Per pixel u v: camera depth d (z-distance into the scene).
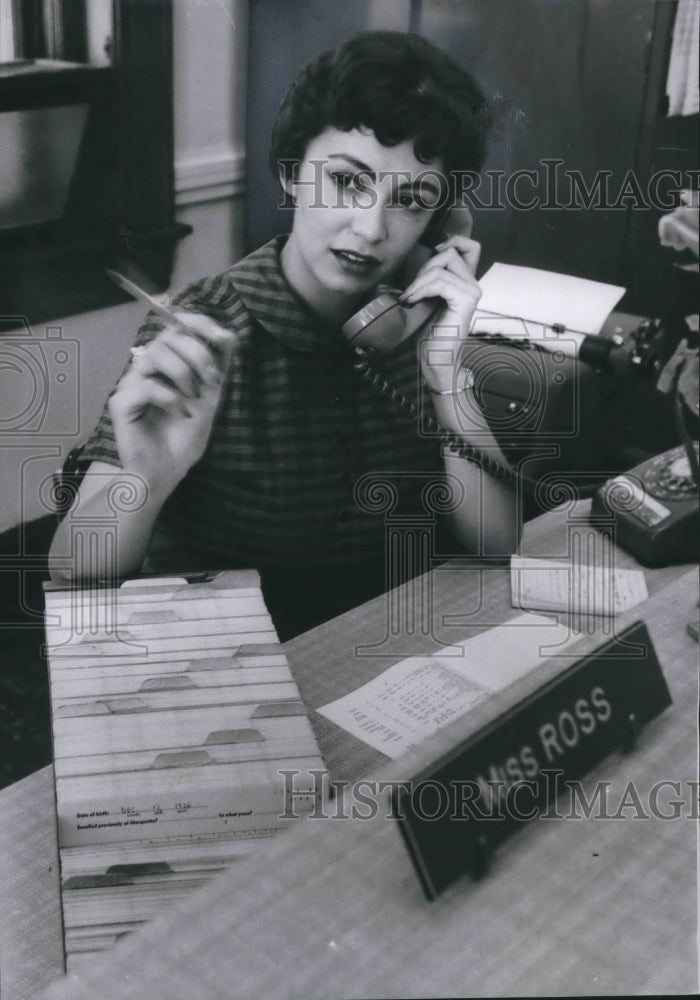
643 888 0.74
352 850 0.75
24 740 1.31
